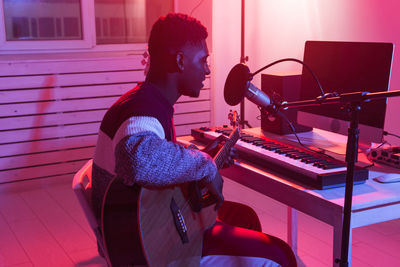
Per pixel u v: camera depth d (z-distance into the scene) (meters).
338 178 1.57
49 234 2.95
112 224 1.34
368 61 1.92
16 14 4.05
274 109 1.76
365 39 3.54
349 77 2.02
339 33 3.76
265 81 2.47
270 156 1.83
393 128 3.42
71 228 3.04
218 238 1.48
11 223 3.14
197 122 4.51
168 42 1.43
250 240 1.46
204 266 1.45
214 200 1.52
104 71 4.02
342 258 1.38
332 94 1.52
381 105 1.86
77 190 1.52
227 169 1.96
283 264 1.45
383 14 3.36
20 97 3.79
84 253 2.69
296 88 2.39
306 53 2.25
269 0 4.45
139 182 1.27
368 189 1.56
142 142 1.26
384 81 1.86
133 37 4.56
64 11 4.22
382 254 2.60
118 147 1.27
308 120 2.25
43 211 3.36
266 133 2.40
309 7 4.02
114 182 1.33
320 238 2.80
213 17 4.44
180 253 1.41
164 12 4.62
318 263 2.50
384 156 1.82
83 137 4.07
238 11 4.65
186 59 1.45
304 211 1.56
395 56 3.32
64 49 4.25
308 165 1.68
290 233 2.58
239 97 1.70
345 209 1.36
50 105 3.90
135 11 4.52
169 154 1.30
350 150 1.34
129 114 1.34
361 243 2.73
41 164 3.96
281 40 4.39
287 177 1.70
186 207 1.43
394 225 2.99
